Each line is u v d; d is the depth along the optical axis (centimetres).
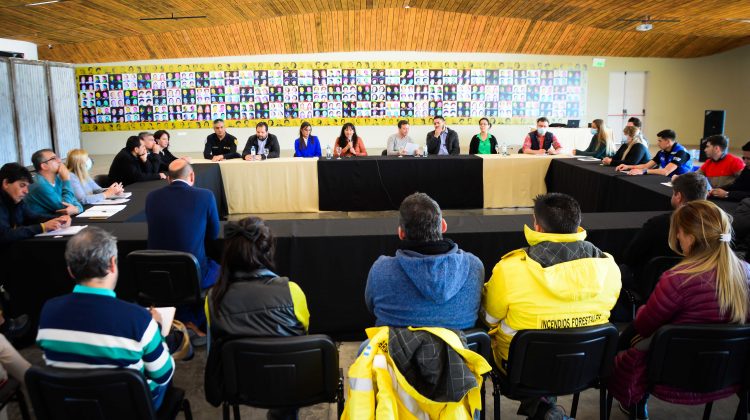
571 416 211
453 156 643
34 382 141
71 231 296
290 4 935
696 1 832
